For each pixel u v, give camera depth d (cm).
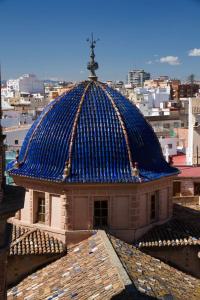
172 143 8381
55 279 3167
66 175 3516
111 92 3931
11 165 4097
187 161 7619
